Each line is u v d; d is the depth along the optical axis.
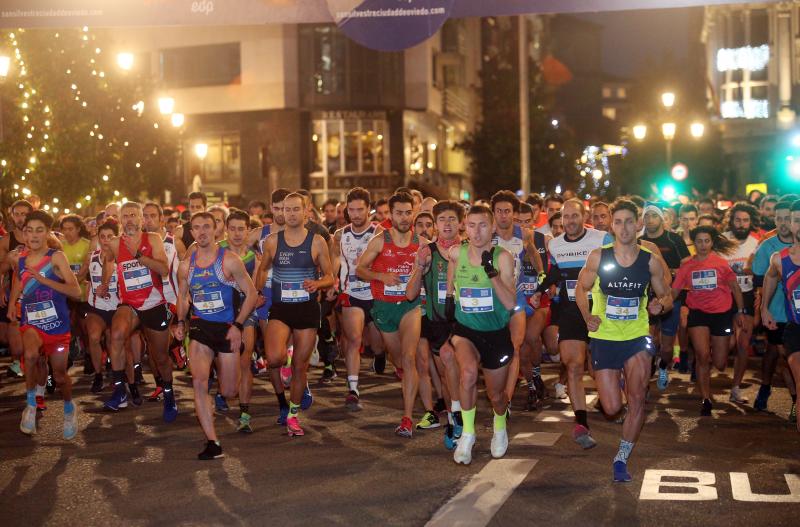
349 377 13.25
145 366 18.45
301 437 11.42
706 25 124.38
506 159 62.03
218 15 15.33
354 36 15.00
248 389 11.85
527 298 13.17
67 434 11.41
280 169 56.84
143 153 40.72
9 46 29.41
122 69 37.00
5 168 28.09
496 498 8.58
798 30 116.56
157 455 10.54
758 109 117.44
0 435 11.75
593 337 9.34
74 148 32.09
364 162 57.44
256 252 13.73
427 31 14.94
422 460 10.10
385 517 8.05
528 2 14.77
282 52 55.75
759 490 8.84
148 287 12.79
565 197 21.25
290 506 8.40
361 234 13.52
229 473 9.63
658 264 9.18
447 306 9.87
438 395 12.04
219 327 10.46
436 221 10.51
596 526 7.78
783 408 13.25
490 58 64.44
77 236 16.47
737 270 15.73
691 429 11.72
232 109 56.78
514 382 11.35
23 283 11.38
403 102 58.03
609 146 84.12
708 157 76.00
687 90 76.94
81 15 15.30
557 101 136.38
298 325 11.46
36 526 7.99
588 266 9.30
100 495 8.91
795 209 10.41
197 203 18.45
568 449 10.55
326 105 56.28
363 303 13.48
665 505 8.36
